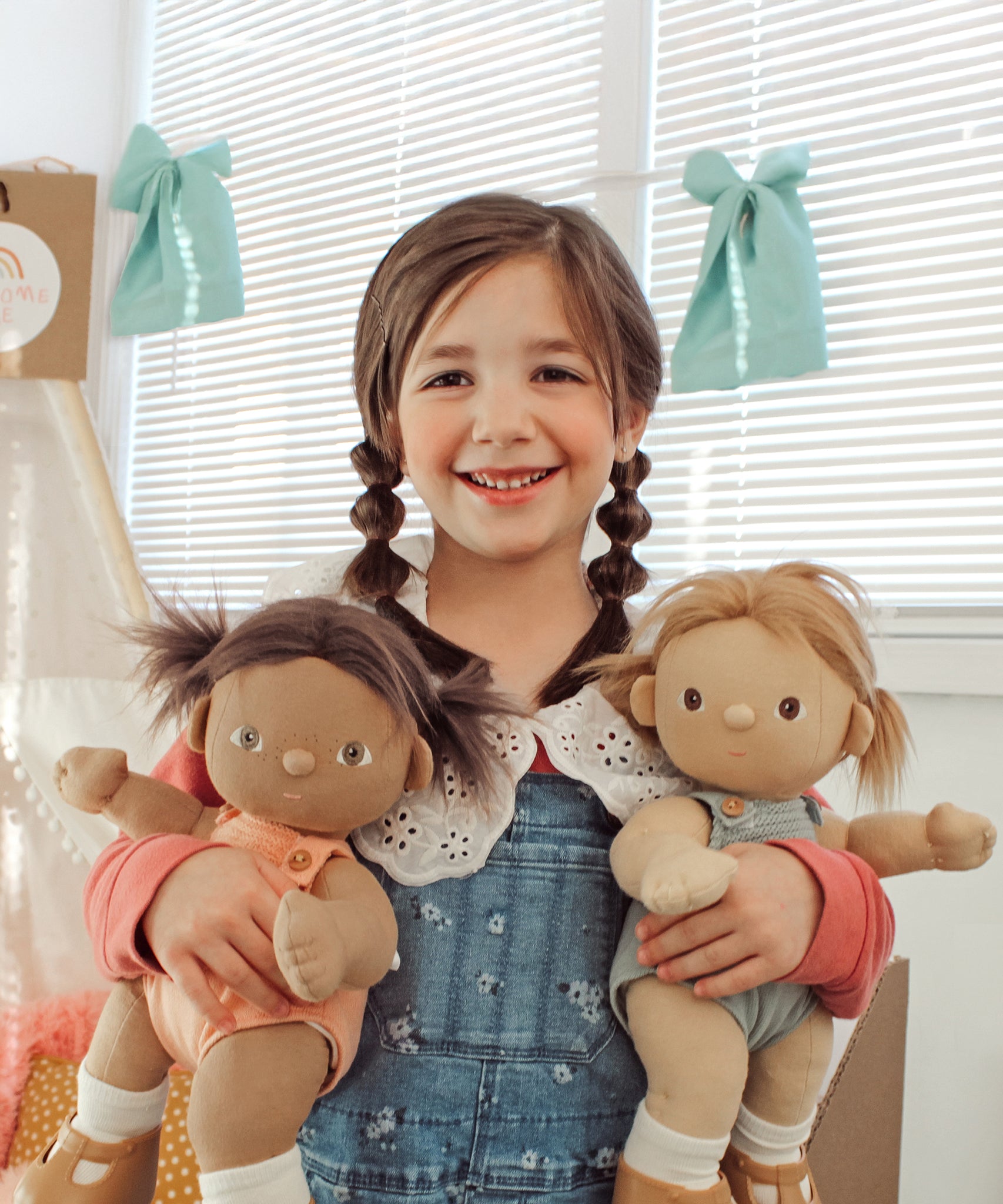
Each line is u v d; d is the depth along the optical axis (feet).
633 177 5.63
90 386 7.48
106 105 7.38
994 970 4.29
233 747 1.98
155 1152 2.23
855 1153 3.65
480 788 2.14
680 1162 1.96
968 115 4.84
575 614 2.51
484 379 2.23
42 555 4.98
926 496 4.81
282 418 7.06
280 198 7.13
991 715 4.42
